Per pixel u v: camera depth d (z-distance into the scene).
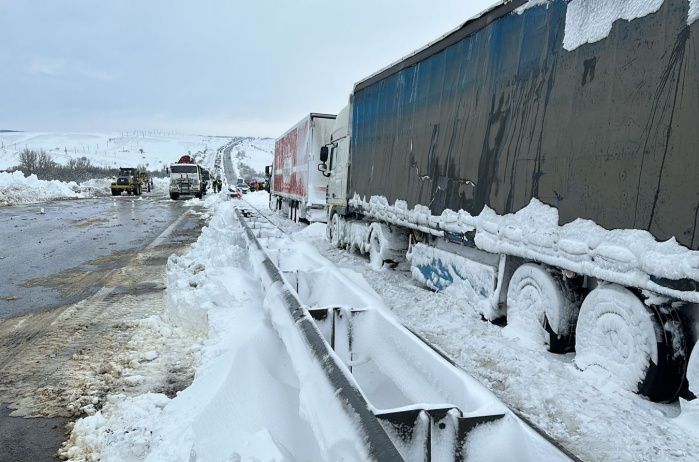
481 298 5.95
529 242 4.84
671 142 3.35
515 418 2.29
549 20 4.68
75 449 3.25
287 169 23.30
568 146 4.36
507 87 5.34
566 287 4.67
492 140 5.59
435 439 2.15
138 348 5.13
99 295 7.64
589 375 4.11
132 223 19.48
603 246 3.88
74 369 4.66
